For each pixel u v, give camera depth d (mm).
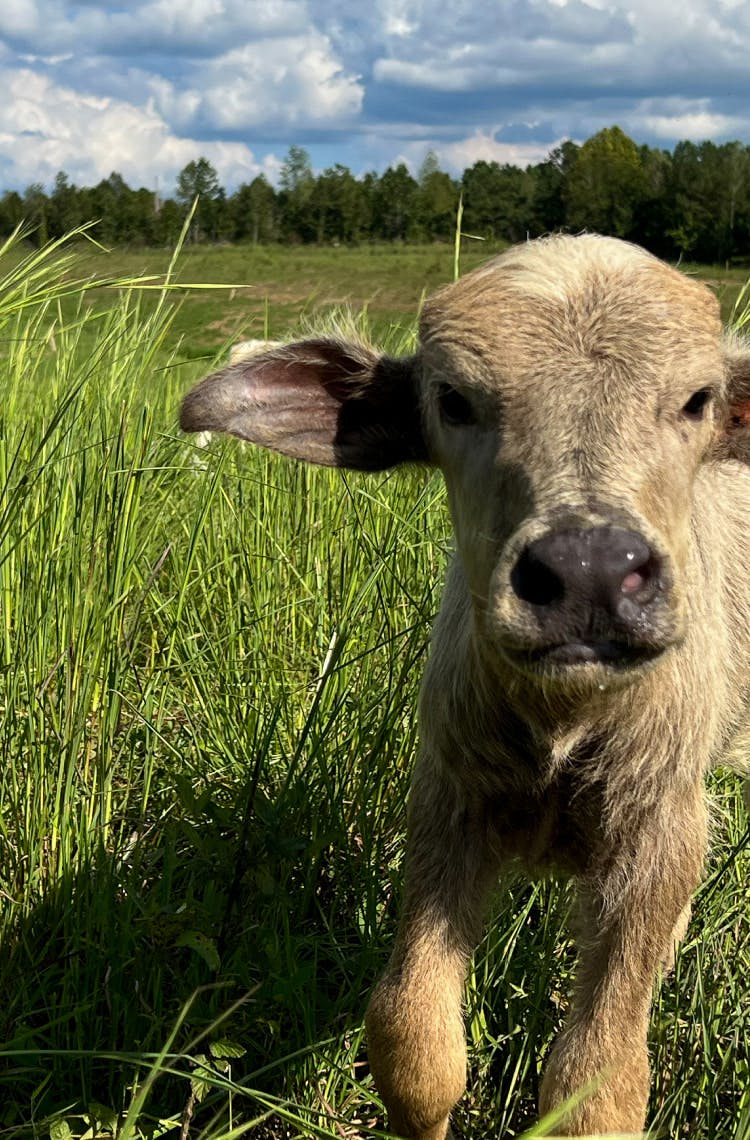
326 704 1304
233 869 1128
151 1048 1011
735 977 1129
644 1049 981
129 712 1327
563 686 830
